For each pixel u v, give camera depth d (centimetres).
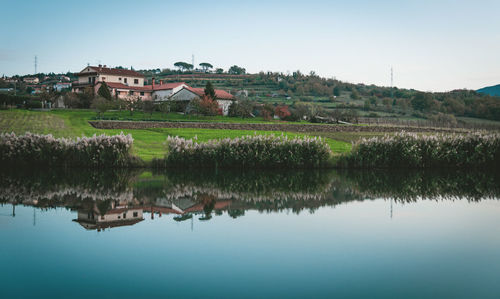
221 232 1059
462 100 12350
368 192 1745
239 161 2639
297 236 1028
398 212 1327
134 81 9025
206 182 2034
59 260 836
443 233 1070
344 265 829
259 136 2711
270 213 1292
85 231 1052
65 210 1299
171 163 2633
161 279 747
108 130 4412
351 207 1404
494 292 701
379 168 2736
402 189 1842
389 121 7425
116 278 749
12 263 815
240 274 776
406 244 972
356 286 725
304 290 707
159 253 887
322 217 1242
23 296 666
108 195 1602
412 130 5819
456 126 7012
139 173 2372
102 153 2541
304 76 19125
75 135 3847
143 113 6669
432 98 11888
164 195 1623
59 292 683
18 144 2530
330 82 17800
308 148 2688
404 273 789
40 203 1409
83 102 7419
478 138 2820
